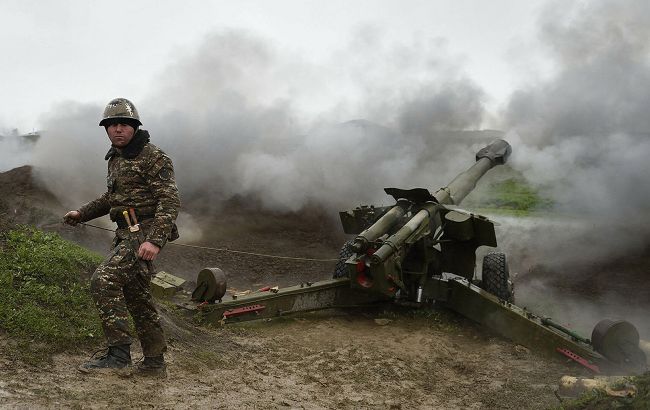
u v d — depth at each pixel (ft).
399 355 20.42
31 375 11.78
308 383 16.22
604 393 11.71
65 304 15.33
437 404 15.64
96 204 13.94
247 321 23.73
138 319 12.99
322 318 25.72
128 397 11.57
